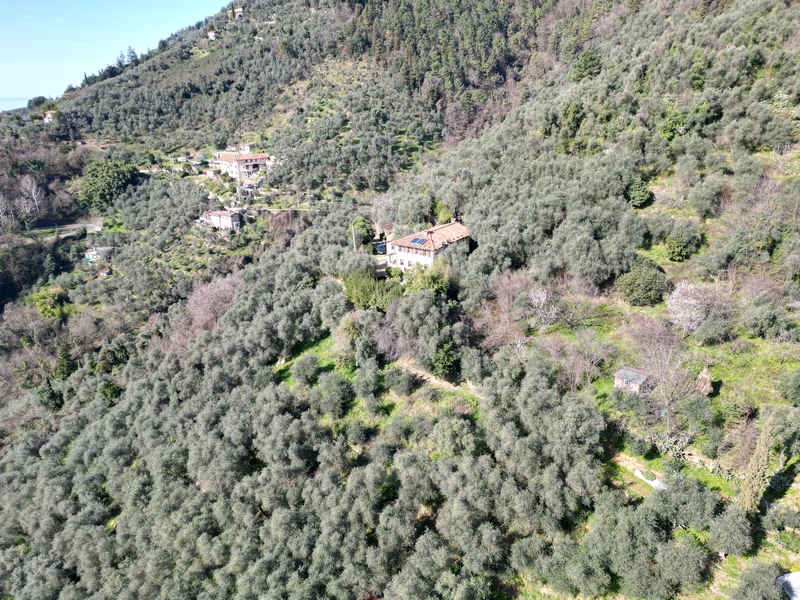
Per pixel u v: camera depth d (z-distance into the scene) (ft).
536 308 163.63
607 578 101.30
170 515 139.74
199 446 154.20
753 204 163.63
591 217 183.62
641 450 119.44
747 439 112.06
